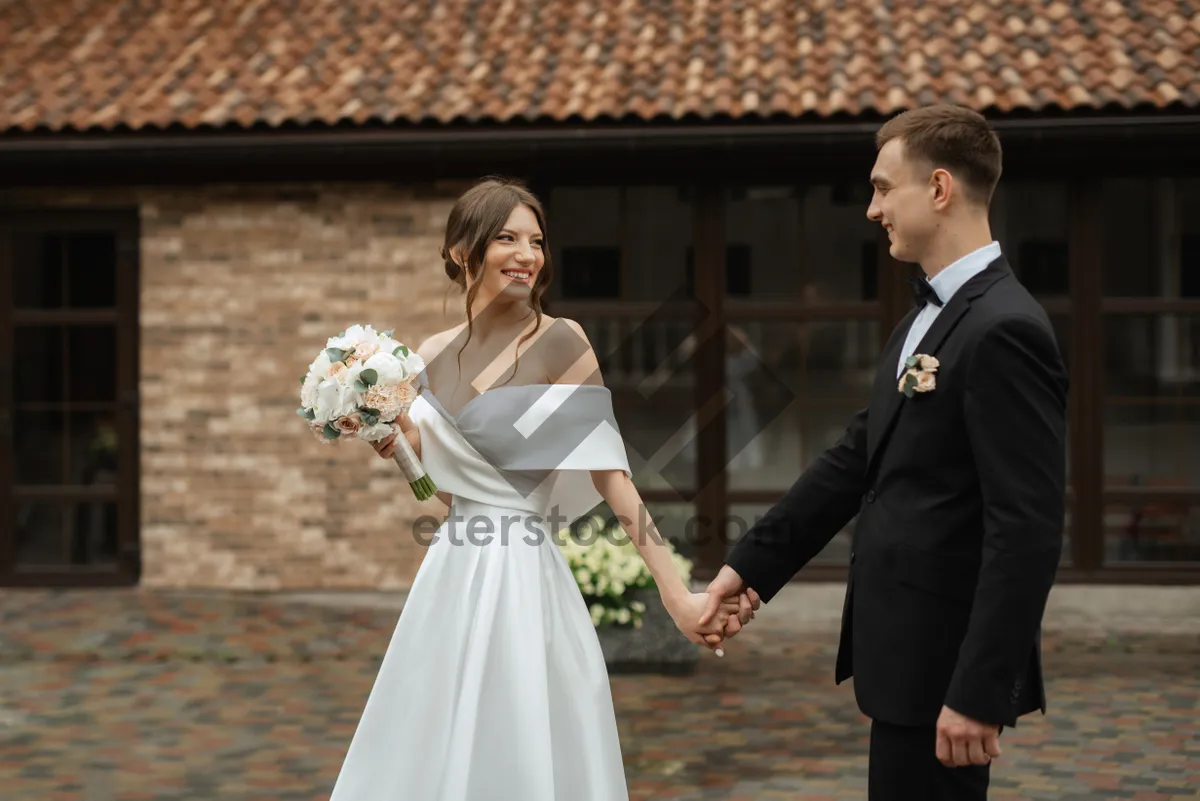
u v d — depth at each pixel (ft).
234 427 39.24
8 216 40.04
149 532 39.52
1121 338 38.52
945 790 11.22
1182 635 32.35
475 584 12.73
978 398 10.82
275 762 22.72
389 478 38.88
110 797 20.86
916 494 11.37
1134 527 38.45
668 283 39.09
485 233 13.01
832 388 38.91
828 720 24.95
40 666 30.04
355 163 38.04
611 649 28.73
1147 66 37.70
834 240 38.99
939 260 11.65
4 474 40.45
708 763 22.24
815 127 36.52
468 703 12.31
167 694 27.53
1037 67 38.19
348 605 36.83
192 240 39.32
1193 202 38.17
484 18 43.45
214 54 42.06
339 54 41.70
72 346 40.27
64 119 38.32
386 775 12.56
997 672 10.41
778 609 35.45
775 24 41.68
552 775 12.23
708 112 36.73
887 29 40.83
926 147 11.54
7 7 45.44
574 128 37.29
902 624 11.27
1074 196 38.42
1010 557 10.45
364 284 38.96
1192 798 20.16
